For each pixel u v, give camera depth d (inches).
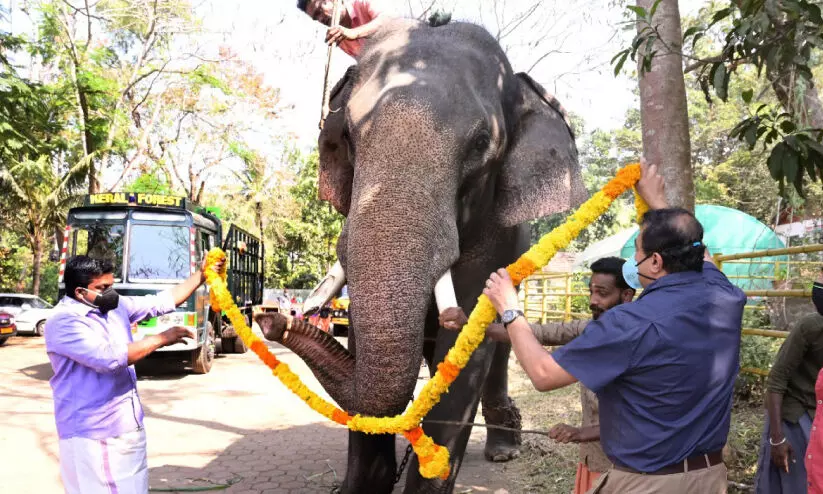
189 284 144.7
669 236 91.7
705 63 157.9
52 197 888.3
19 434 266.8
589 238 1110.4
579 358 87.5
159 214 420.8
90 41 812.6
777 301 323.9
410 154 124.6
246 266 623.8
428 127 127.0
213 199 1189.7
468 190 140.7
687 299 89.0
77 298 126.6
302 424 295.0
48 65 842.8
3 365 491.5
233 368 487.5
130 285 406.0
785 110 235.3
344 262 138.9
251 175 1198.9
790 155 134.1
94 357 121.6
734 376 92.0
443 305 119.0
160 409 327.6
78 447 124.9
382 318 113.8
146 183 971.3
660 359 86.3
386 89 132.9
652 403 87.4
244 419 305.1
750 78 483.8
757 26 134.3
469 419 145.7
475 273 157.2
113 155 956.6
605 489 92.0
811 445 96.7
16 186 889.5
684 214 93.5
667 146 200.5
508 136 156.9
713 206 531.5
